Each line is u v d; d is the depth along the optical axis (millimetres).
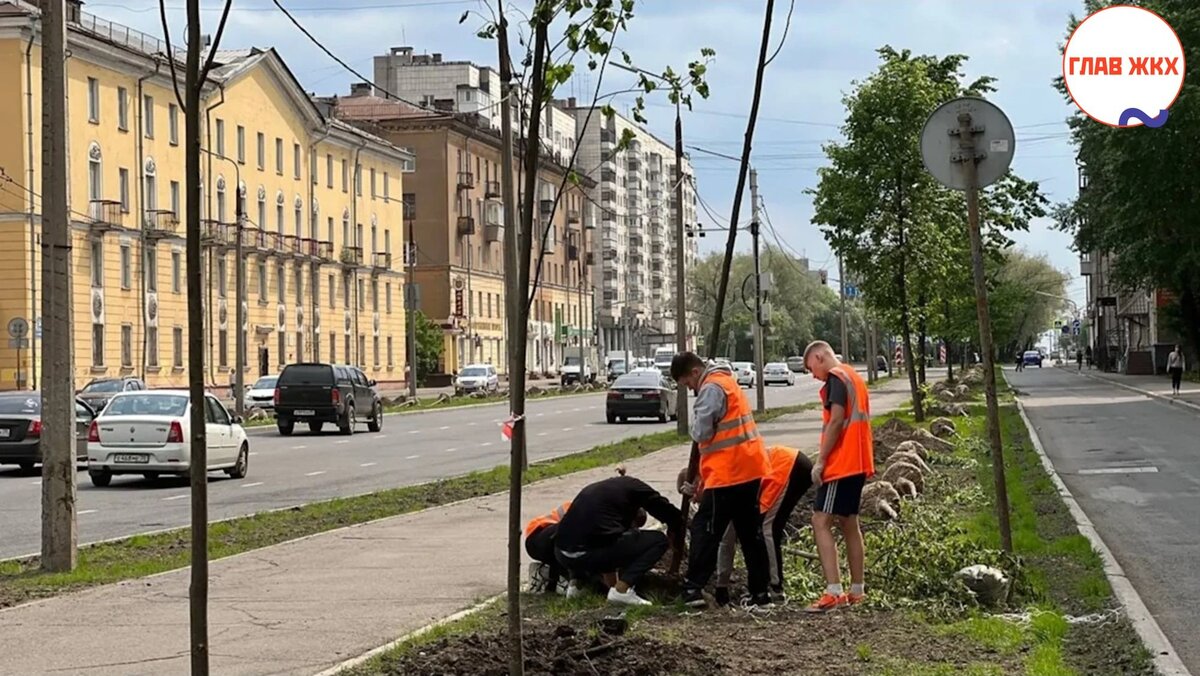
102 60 59938
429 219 101000
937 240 35750
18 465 31125
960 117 11531
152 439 24672
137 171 62844
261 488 24188
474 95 112438
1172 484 19812
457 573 12258
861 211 35625
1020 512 15734
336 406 42594
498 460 30469
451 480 22953
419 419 53375
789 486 10641
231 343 71062
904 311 36062
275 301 76188
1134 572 12047
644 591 10539
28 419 28078
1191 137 50219
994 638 8742
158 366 64250
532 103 6164
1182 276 57688
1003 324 67125
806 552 11867
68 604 10875
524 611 10117
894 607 9883
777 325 133000
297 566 12836
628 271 149875
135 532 17672
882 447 23781
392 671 7973
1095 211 58000
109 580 12367
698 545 10070
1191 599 10711
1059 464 23750
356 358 87062
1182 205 52469
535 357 111188
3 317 56031
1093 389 60969
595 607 10195
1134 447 27109
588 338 127375
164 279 64812
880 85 35750
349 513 18281
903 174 35781
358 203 88125
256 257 73750
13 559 14445
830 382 10078
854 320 144750
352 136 86250
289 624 9859
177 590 11500
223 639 9336
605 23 6227
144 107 63781
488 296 109688
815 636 8875
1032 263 144875
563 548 10344
